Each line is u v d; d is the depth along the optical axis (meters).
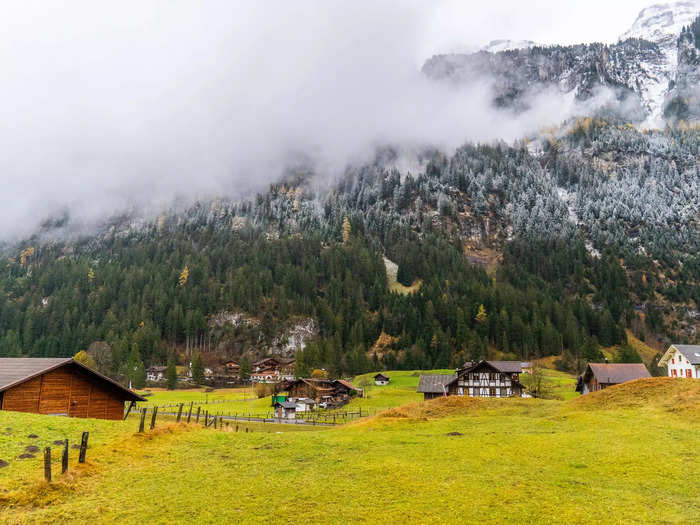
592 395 58.00
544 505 22.33
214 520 20.14
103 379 44.41
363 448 34.25
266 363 193.38
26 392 39.41
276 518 20.50
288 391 125.38
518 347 198.50
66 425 33.66
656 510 21.80
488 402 61.94
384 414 55.62
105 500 21.86
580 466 29.23
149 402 112.94
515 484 25.39
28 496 21.08
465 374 107.12
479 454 32.28
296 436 38.66
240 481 25.36
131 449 30.08
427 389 105.38
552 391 109.44
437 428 44.84
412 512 21.33
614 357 167.75
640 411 47.12
